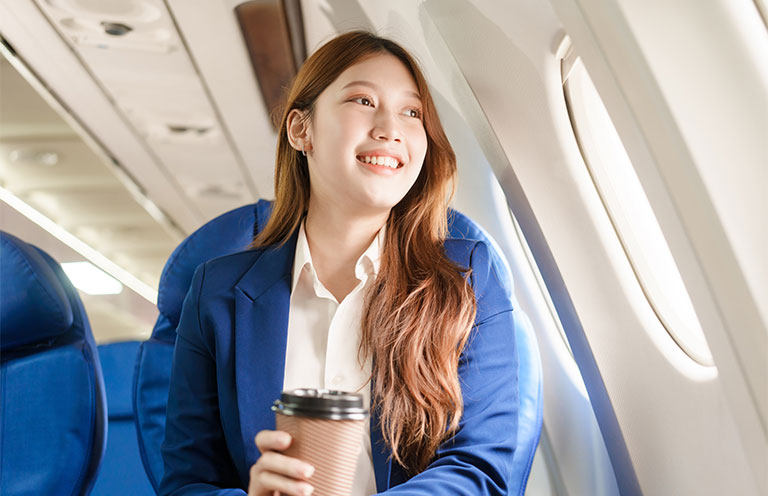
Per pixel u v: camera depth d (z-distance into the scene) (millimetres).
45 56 3928
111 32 3584
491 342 1423
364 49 1438
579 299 1747
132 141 5012
